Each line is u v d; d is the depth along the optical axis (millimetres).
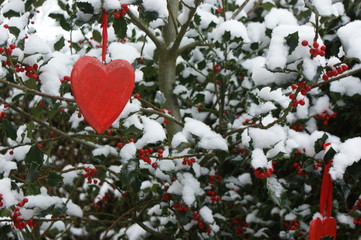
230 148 1704
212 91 1972
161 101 1639
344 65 1077
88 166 1646
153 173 1608
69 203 1669
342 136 2184
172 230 1905
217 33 1615
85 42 2166
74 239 2986
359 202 1721
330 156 1213
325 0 967
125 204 2992
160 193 1782
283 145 1222
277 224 2096
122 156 1354
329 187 1229
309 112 1849
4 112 1482
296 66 1081
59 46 1665
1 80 1181
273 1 2102
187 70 2012
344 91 1709
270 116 1418
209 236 1711
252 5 2027
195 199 1480
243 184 2053
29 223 1395
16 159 1521
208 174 1712
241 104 1993
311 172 1393
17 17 1355
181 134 1452
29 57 1291
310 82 1015
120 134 1459
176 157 1461
